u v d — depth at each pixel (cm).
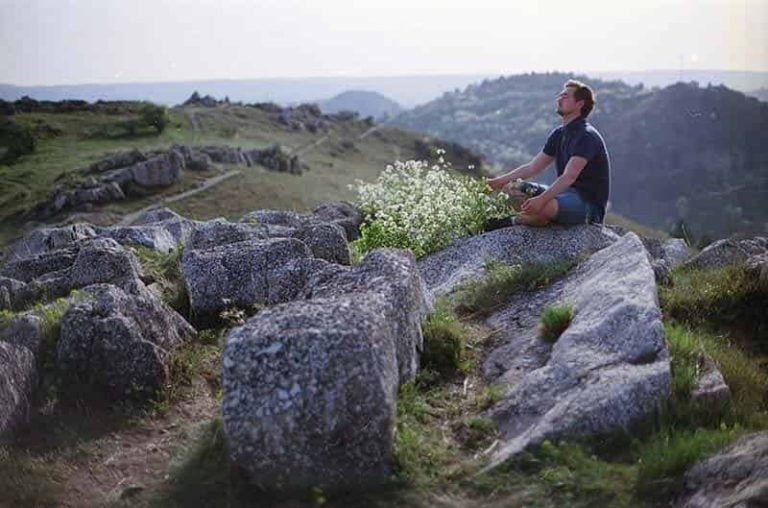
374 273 606
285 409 448
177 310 843
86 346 604
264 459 452
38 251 1595
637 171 16488
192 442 520
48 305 748
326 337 456
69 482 493
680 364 534
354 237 1468
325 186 7831
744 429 467
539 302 707
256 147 8438
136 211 5897
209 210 6166
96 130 9081
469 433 504
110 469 509
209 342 725
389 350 486
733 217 5197
